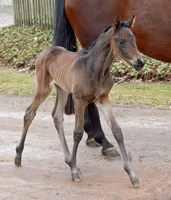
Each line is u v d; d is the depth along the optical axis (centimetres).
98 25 527
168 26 488
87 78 382
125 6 510
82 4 526
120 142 393
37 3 1440
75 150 412
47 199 369
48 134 605
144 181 408
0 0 2377
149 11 493
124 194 377
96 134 505
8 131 621
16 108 773
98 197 372
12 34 1433
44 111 747
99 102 411
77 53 415
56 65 430
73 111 529
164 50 508
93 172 443
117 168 454
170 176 419
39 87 446
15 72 1128
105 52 372
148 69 983
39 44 1286
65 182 413
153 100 795
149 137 574
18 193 384
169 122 652
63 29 542
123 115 709
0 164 471
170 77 959
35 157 497
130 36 346
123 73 1005
